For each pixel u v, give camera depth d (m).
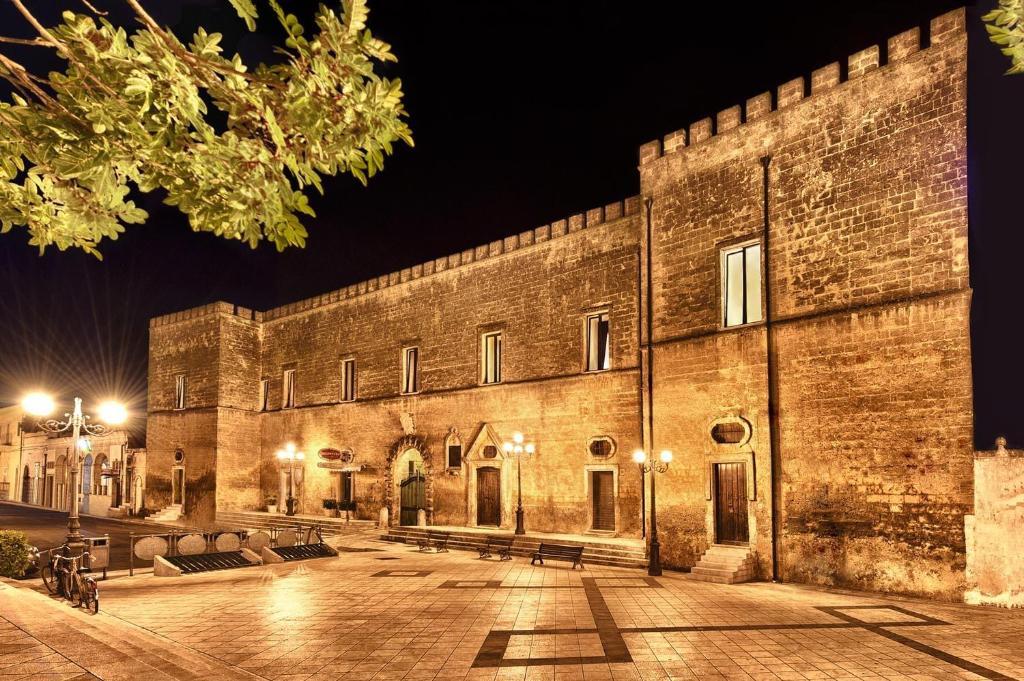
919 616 12.51
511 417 25.70
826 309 16.47
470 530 25.41
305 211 4.09
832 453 16.03
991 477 13.59
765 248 17.77
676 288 19.77
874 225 15.86
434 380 28.94
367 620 12.44
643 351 20.52
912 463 14.73
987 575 13.46
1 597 13.95
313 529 22.05
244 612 13.20
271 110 3.84
